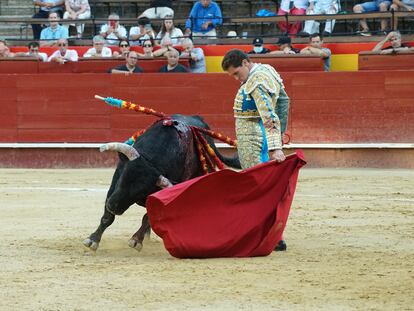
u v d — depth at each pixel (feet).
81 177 62.75
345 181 58.54
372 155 69.05
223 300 23.84
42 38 82.23
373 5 81.35
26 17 91.56
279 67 71.05
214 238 30.78
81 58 72.84
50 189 54.60
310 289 25.17
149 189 31.01
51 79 71.67
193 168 33.35
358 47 74.18
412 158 68.33
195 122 34.06
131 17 91.25
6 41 81.15
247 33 86.89
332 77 69.00
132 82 70.69
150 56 73.05
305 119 69.51
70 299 24.08
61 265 29.50
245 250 31.04
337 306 23.08
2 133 72.28
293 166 31.73
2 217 42.22
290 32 82.89
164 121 32.42
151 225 30.58
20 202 48.11
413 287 25.39
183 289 25.26
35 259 30.76
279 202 31.40
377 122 68.69
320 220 40.86
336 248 32.96
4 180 60.54
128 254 32.27
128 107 32.91
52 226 39.29
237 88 69.56
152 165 31.19
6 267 29.12
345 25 85.10
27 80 71.82
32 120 71.97
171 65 71.51
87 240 32.01
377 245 33.65
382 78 68.49
